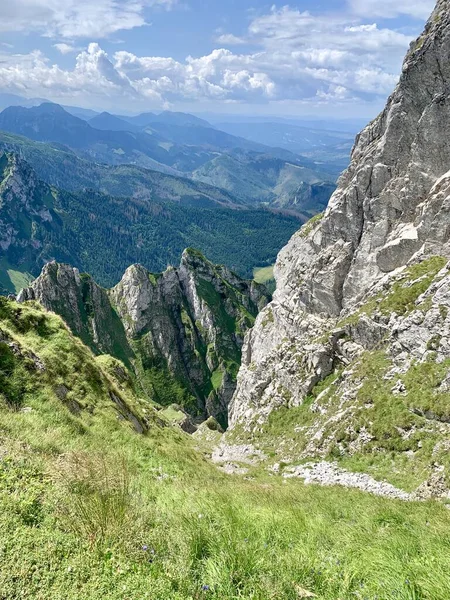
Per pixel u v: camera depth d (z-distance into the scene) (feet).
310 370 227.40
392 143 227.81
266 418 235.40
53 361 97.09
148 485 54.70
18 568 26.94
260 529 37.91
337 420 159.02
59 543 30.22
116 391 118.21
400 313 182.19
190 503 44.06
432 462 106.93
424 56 211.20
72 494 36.94
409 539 39.91
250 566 29.53
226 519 37.96
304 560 32.19
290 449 183.32
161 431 147.02
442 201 199.52
